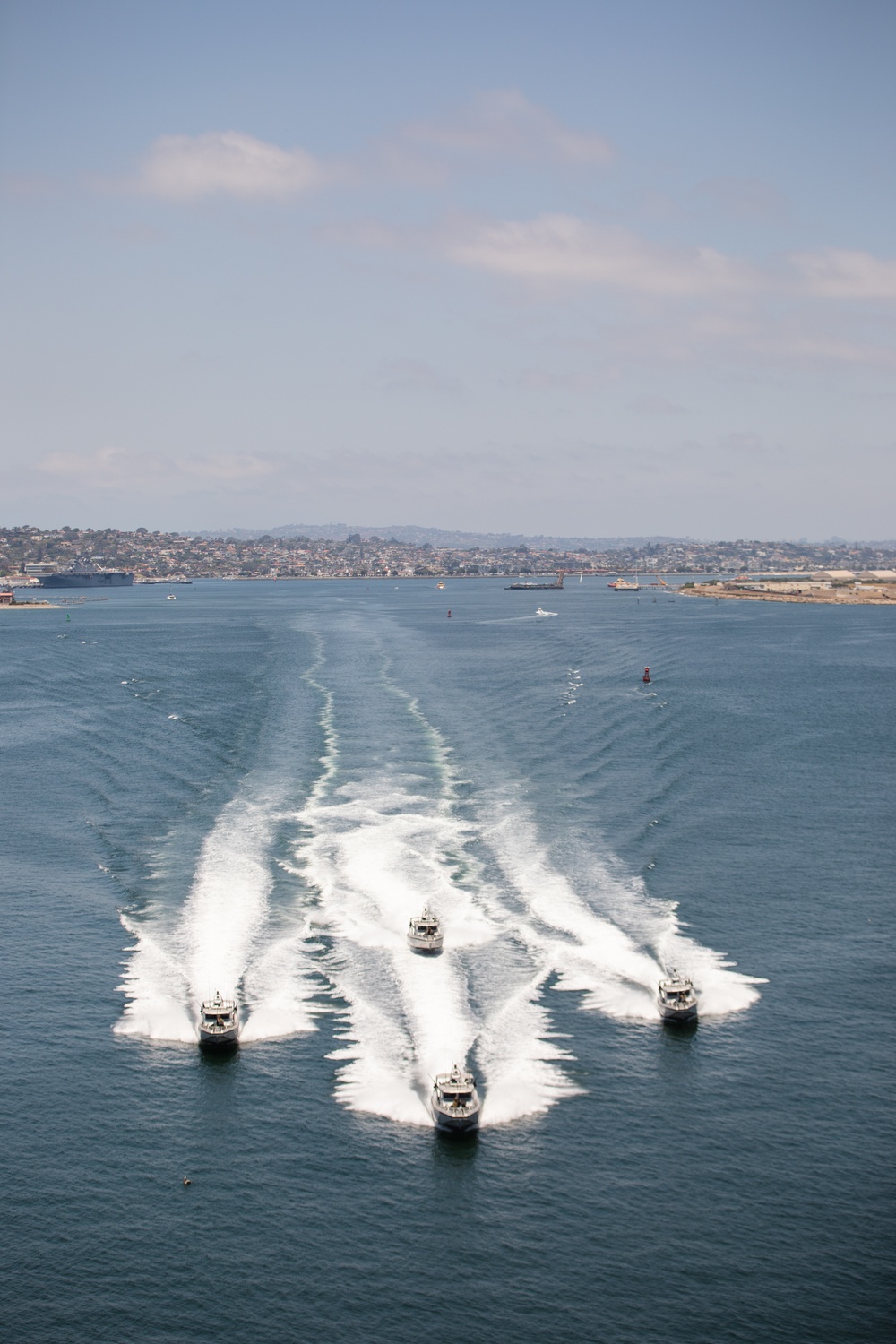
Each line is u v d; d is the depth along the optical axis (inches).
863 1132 2183.8
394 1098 2269.9
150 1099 2279.8
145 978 2751.0
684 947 2928.2
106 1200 2007.9
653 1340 1721.2
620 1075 2352.4
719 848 3708.2
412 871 3417.8
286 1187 2034.9
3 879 3425.2
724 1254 1884.8
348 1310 1775.3
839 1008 2632.9
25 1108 2256.4
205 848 3656.5
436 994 2637.8
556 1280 1830.7
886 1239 1910.7
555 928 3016.7
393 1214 1971.0
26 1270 1854.1
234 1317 1763.0
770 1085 2327.8
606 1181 2047.2
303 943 2915.8
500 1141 2150.6
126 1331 1733.5
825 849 3713.1
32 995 2682.1
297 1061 2399.1
